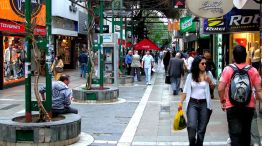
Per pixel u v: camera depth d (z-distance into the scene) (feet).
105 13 87.76
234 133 23.15
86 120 40.57
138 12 127.34
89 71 55.21
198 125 26.22
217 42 74.49
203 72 26.30
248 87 22.70
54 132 28.45
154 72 119.55
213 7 34.94
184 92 26.61
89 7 56.24
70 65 132.57
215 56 80.69
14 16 68.23
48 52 30.01
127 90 70.03
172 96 60.95
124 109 47.80
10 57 73.31
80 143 30.35
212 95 55.47
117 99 55.11
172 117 42.14
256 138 24.80
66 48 128.67
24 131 28.07
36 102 30.32
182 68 62.64
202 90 26.12
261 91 23.24
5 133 28.53
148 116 42.83
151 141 31.48
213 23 48.98
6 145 28.63
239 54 23.24
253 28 43.32
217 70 72.43
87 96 53.21
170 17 131.34
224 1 34.76
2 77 69.00
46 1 29.48
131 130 35.65
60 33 108.88
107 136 33.40
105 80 77.82
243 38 61.11
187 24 98.12
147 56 81.30
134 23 130.72
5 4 64.95
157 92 66.74
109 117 42.27
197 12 35.12
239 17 43.75
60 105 32.96
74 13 121.70
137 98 58.34
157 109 47.70
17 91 66.80
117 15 92.84
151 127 36.96
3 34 69.51
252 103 23.13
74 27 125.70
